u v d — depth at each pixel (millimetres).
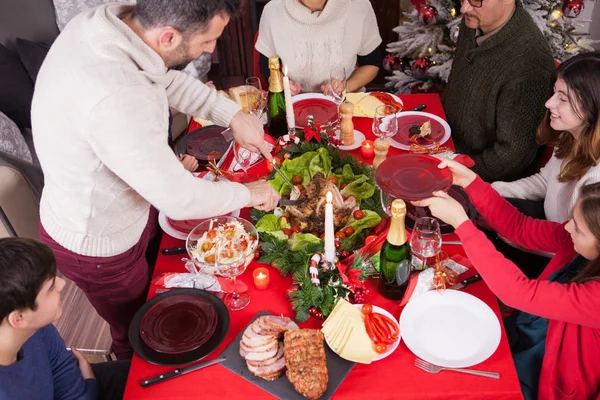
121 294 1854
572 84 1759
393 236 1439
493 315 1520
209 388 1387
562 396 1569
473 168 2479
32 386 1393
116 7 1487
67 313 2602
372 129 2232
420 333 1487
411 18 3475
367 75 2814
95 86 1372
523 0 3035
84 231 1646
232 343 1490
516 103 2283
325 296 1551
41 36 3572
